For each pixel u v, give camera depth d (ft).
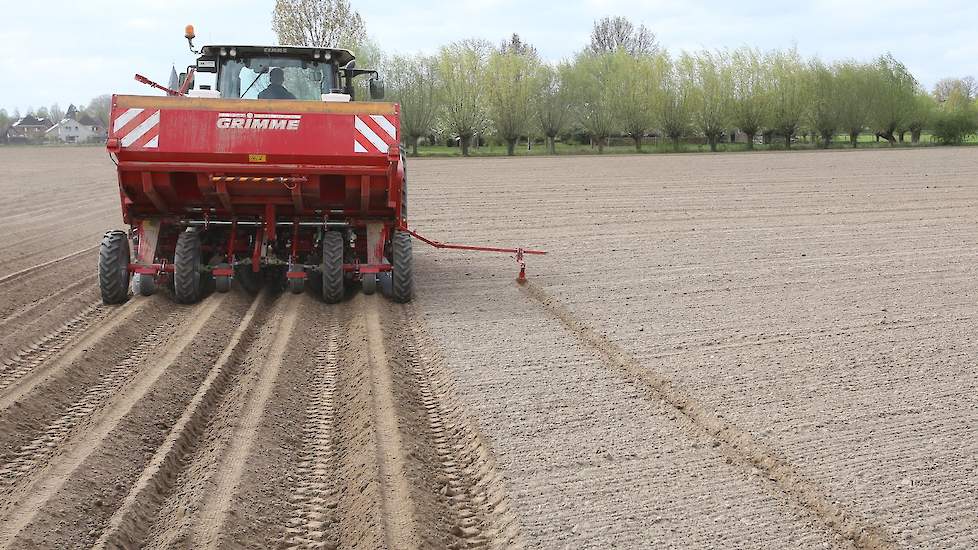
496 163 142.41
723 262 43.24
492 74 188.85
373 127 30.45
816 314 31.60
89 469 17.22
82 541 14.76
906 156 151.23
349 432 20.06
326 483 17.66
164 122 29.78
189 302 32.32
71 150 220.02
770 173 109.40
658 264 42.75
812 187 87.76
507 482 17.24
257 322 30.27
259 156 30.07
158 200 31.22
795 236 52.60
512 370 24.59
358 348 26.63
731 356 26.02
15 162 151.84
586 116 206.08
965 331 29.04
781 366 24.97
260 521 15.72
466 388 22.94
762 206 69.97
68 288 35.50
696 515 15.94
